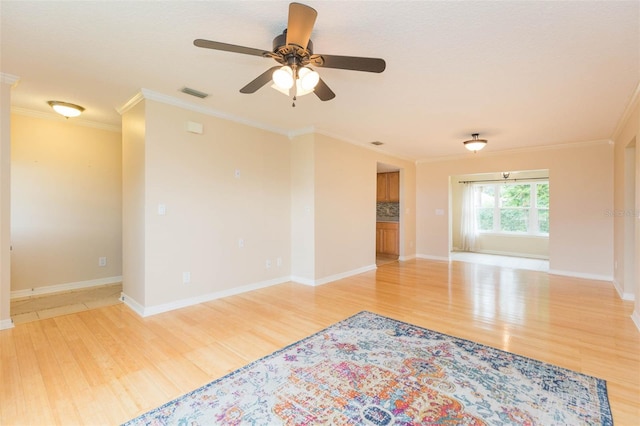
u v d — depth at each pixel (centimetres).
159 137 328
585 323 310
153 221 325
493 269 584
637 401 185
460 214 862
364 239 559
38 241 402
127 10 184
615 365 227
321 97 241
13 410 175
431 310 349
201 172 365
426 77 272
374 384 203
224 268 393
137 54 238
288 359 235
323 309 350
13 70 268
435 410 177
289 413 174
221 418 169
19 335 275
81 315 326
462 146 564
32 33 208
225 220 392
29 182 395
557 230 540
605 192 495
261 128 435
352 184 528
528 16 186
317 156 457
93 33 209
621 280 411
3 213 285
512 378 210
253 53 189
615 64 245
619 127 411
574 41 212
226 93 319
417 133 472
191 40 219
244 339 270
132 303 350
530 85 288
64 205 421
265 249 444
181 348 253
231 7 181
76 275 432
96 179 448
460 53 231
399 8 179
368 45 221
